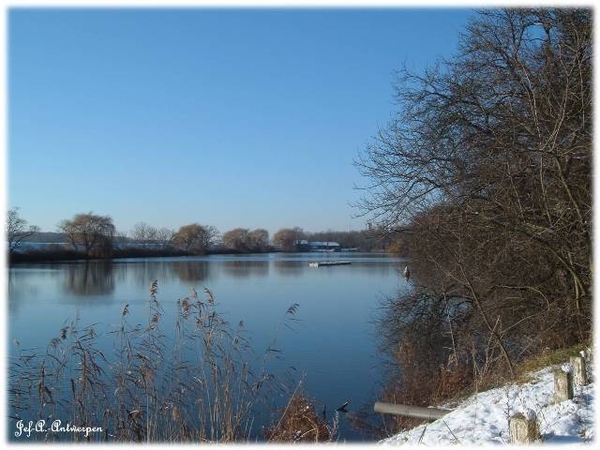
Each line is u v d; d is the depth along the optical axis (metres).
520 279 12.26
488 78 13.17
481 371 10.36
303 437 7.99
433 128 13.44
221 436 7.10
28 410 7.33
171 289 37.38
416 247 14.10
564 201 10.80
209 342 7.74
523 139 11.82
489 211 11.56
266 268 68.69
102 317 22.12
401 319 16.20
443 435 6.70
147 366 7.37
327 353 16.86
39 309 26.08
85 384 7.07
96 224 82.25
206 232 109.50
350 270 64.50
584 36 10.74
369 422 10.98
